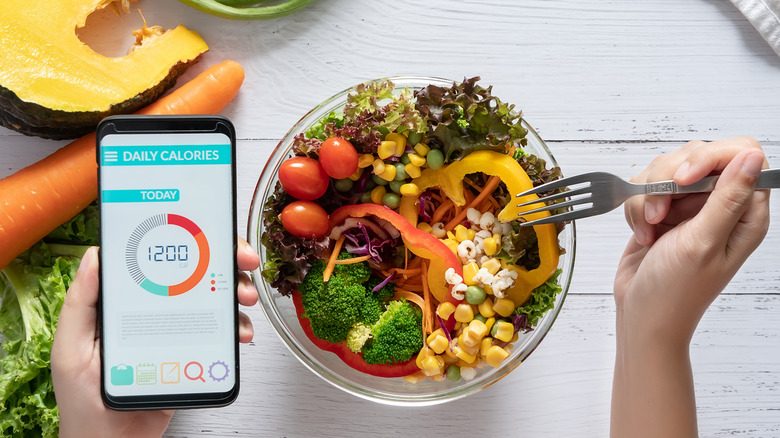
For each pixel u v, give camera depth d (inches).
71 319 36.3
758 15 49.8
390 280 44.9
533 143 45.1
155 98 48.9
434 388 46.1
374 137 41.1
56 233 49.8
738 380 50.8
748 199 33.8
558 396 50.1
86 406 37.2
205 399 34.9
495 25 50.4
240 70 48.4
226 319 35.0
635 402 41.3
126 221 34.3
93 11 47.5
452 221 44.3
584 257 50.3
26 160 49.6
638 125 50.9
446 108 41.4
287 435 49.5
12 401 45.8
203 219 34.6
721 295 51.1
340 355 44.8
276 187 43.6
